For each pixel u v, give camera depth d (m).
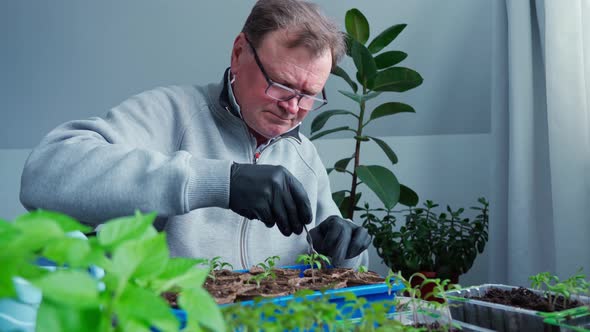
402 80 2.02
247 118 1.35
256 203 1.01
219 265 1.34
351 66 2.57
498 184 2.15
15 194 3.04
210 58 2.76
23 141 3.05
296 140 1.50
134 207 1.01
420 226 2.12
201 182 1.02
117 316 0.33
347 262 1.36
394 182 2.04
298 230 1.09
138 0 2.67
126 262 0.34
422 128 2.61
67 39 2.80
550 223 2.01
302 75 1.21
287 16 1.21
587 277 1.83
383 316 0.65
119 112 1.31
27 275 0.33
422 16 2.51
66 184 1.04
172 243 1.30
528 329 0.88
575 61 1.86
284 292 0.96
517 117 2.01
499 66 2.15
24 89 2.93
